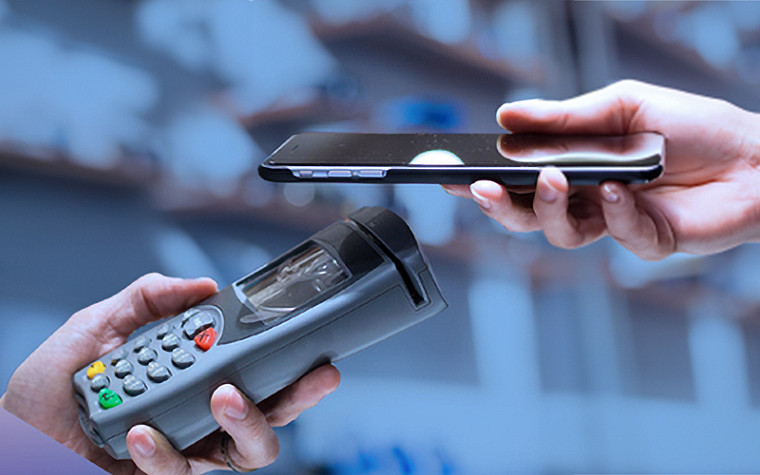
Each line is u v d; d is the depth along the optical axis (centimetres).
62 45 123
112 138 127
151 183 130
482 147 48
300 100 140
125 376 45
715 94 188
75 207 124
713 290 179
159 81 134
